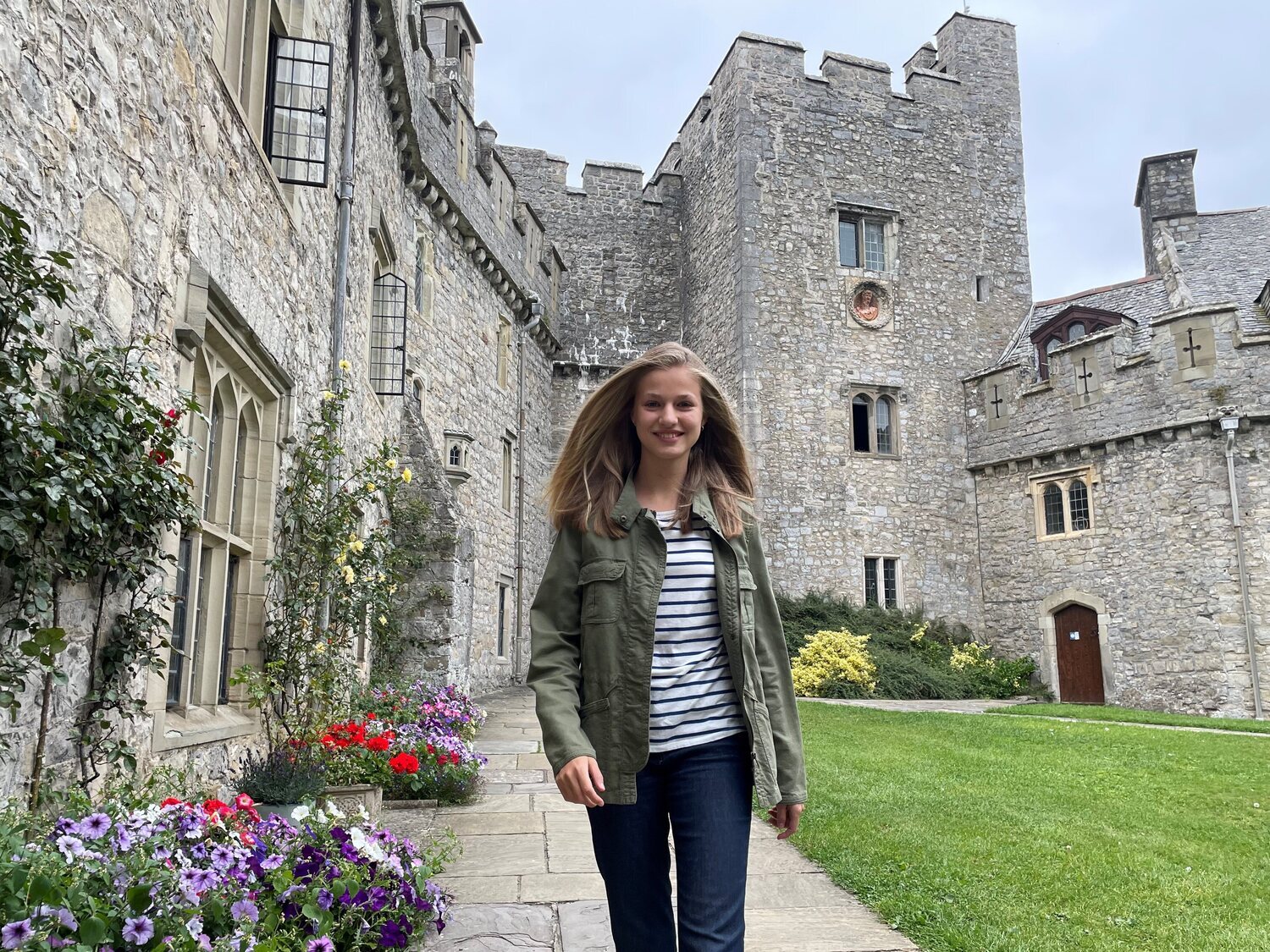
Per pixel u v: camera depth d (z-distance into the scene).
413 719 6.57
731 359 18.34
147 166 3.28
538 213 20.77
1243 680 13.66
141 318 3.24
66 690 2.75
